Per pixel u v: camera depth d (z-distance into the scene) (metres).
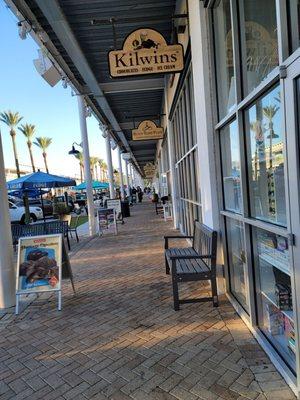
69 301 5.26
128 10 6.80
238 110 3.80
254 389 2.78
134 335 3.91
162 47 5.80
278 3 2.53
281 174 2.92
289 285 2.98
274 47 2.88
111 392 2.90
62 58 8.91
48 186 12.73
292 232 2.55
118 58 5.83
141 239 10.73
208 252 4.74
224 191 4.88
